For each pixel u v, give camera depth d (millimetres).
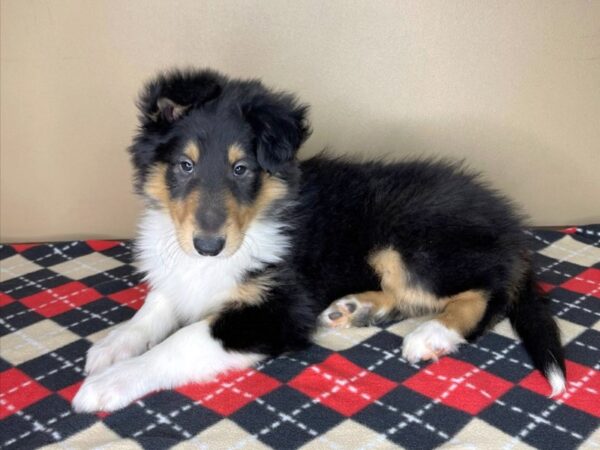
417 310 667
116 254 833
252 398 530
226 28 796
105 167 854
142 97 611
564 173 860
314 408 514
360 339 626
